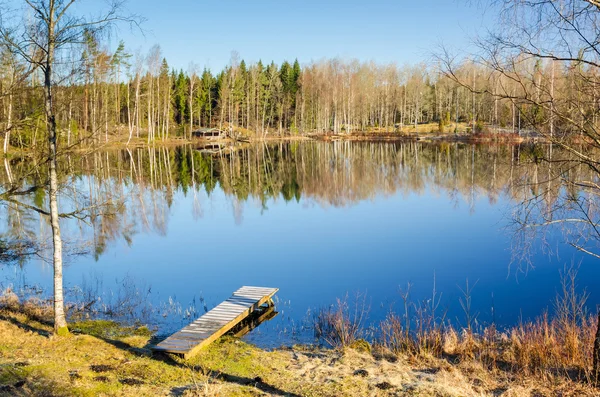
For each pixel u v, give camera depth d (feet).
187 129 227.81
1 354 23.53
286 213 77.92
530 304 36.35
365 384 23.29
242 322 34.37
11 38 25.08
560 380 23.56
